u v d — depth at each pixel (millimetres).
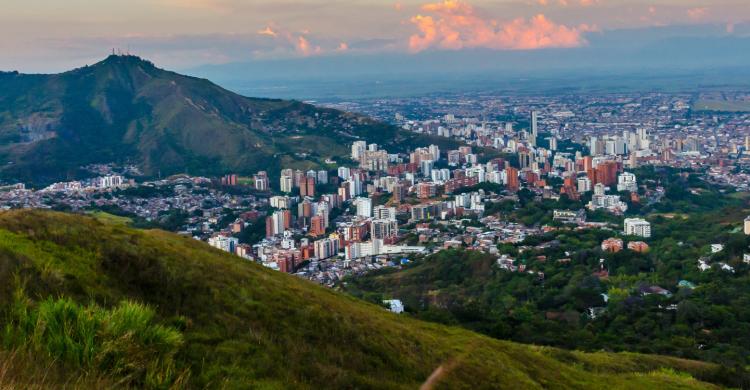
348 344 19391
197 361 14125
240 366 14695
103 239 18062
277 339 17312
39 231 16781
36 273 14445
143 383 11211
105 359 11039
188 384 12586
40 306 11648
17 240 15703
